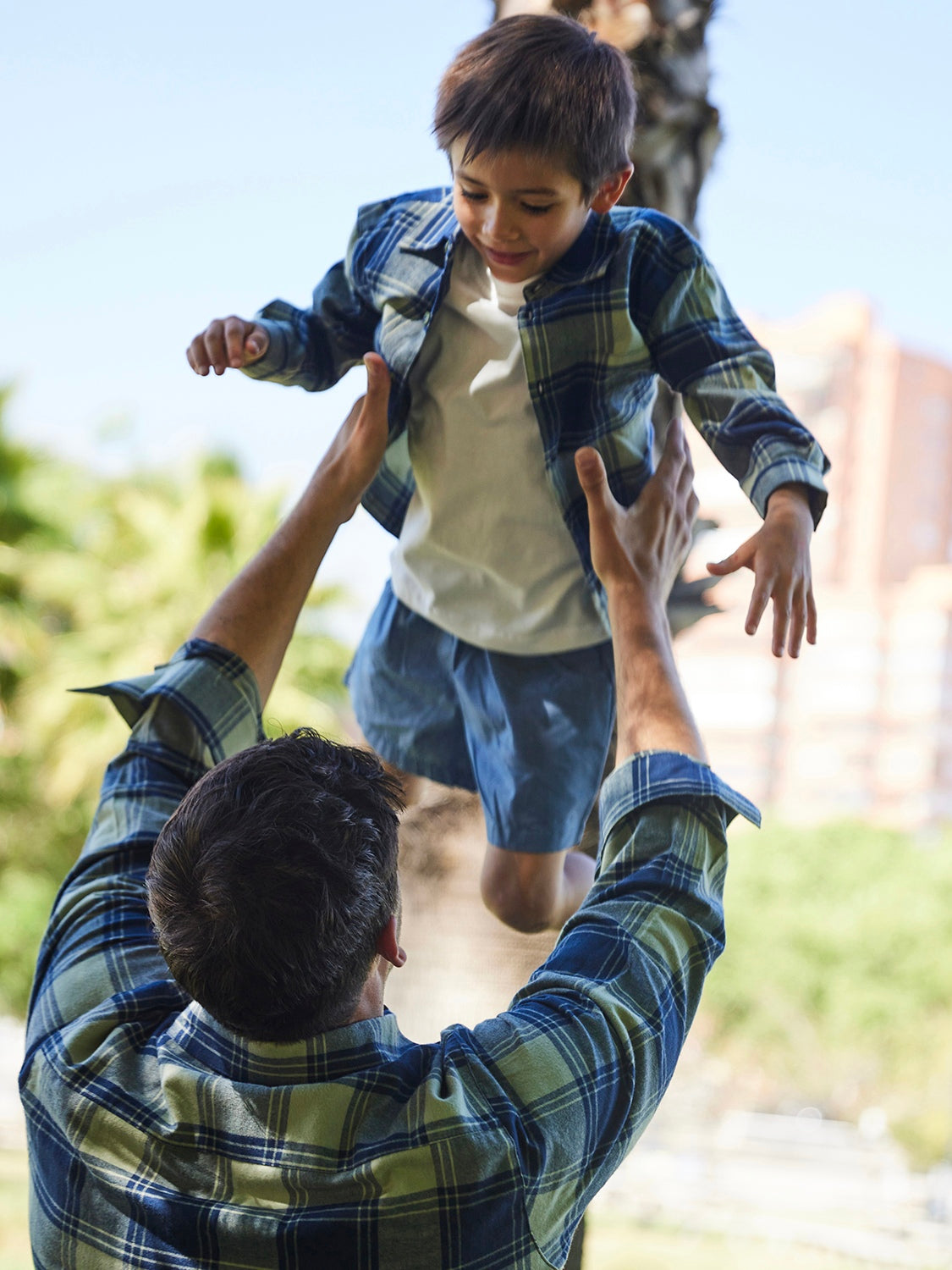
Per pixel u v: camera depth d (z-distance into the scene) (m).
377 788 1.28
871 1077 26.56
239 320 1.76
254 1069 1.22
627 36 2.48
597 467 1.59
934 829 55.03
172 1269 1.17
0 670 13.60
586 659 1.95
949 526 71.94
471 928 2.80
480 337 1.76
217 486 14.09
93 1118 1.24
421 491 1.88
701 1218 19.30
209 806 1.22
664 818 1.41
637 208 1.72
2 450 13.04
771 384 1.66
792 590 1.49
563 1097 1.22
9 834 14.53
